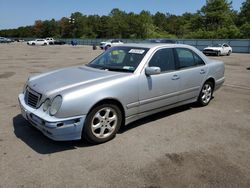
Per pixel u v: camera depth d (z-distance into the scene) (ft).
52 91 13.03
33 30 427.74
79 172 11.28
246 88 29.53
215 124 17.33
